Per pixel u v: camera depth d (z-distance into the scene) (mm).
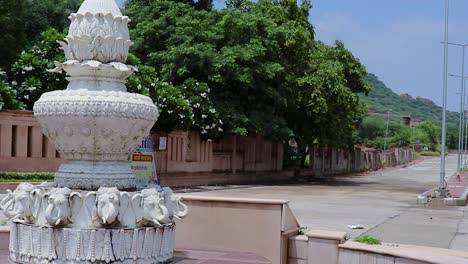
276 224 8297
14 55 27375
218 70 27953
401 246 8172
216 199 8641
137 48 28844
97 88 6742
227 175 32062
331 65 35312
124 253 6105
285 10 35969
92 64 6648
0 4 27172
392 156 76375
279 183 34125
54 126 6508
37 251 6152
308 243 8211
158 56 27812
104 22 6840
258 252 8352
